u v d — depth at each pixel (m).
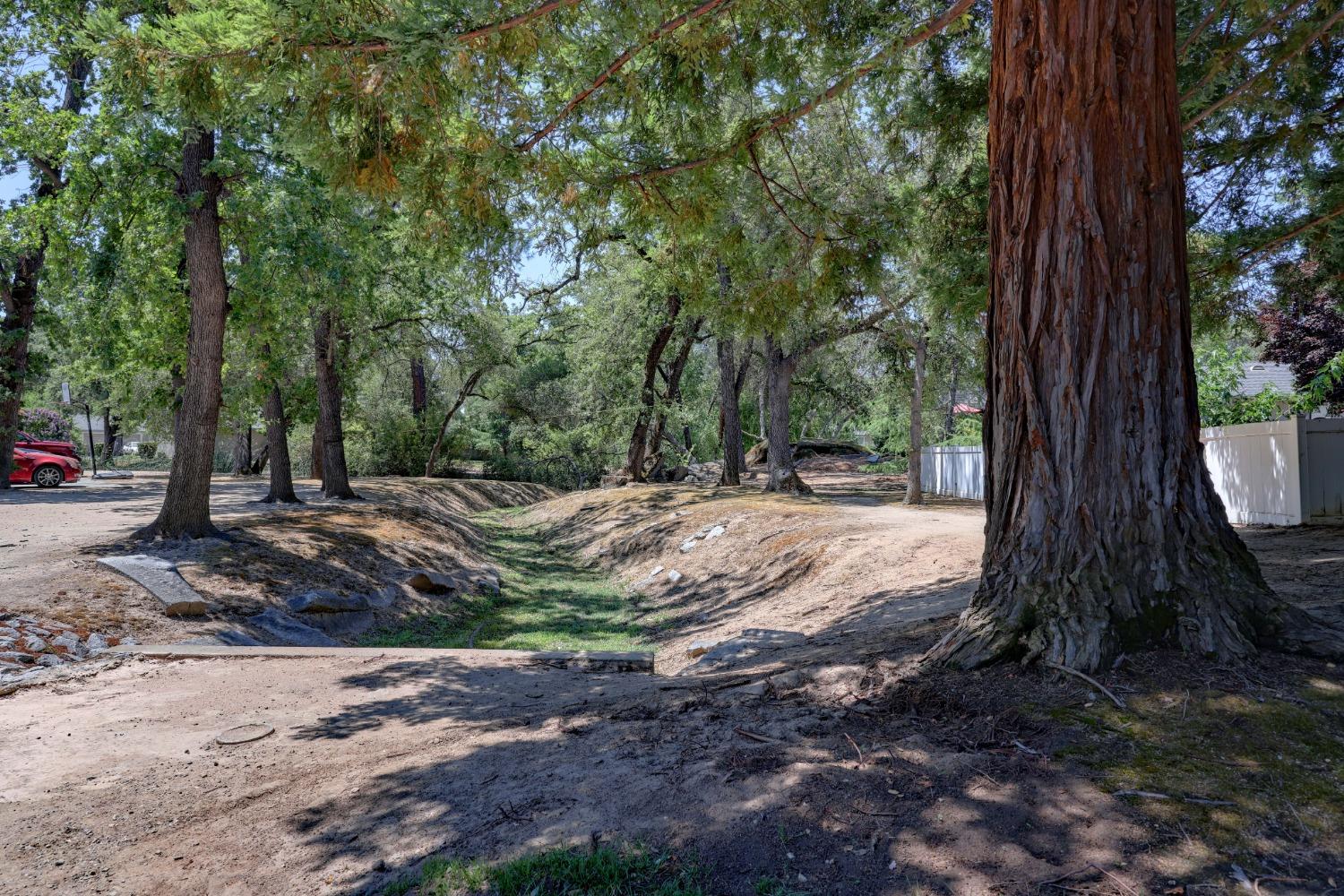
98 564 10.42
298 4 4.88
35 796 4.35
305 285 15.25
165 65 5.48
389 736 5.27
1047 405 4.36
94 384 49.44
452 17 5.20
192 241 12.88
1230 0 8.45
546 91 7.36
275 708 6.16
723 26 7.35
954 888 2.65
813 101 7.17
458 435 45.66
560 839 3.22
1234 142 9.06
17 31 16.14
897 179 13.61
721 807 3.29
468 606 14.46
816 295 8.73
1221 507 4.29
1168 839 2.74
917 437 20.27
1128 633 3.98
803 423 53.47
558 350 42.56
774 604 11.88
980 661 4.23
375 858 3.34
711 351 41.72
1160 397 4.20
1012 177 4.60
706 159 7.74
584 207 7.74
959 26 8.87
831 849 2.92
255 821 3.90
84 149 13.13
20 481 27.33
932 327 16.98
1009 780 3.19
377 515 19.09
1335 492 10.95
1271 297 10.99
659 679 6.78
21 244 19.84
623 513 23.34
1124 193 4.20
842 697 4.37
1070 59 4.27
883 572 11.12
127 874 3.41
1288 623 3.99
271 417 21.23
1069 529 4.25
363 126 6.14
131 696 6.50
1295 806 2.85
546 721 5.07
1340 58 9.01
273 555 12.55
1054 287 4.33
